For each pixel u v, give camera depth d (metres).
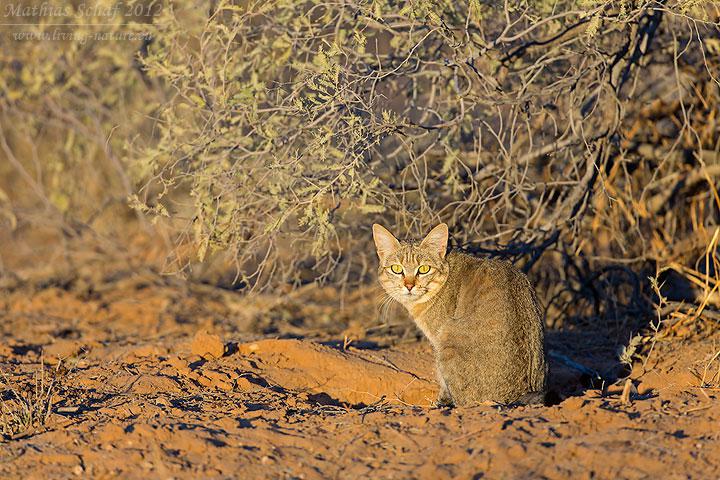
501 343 13.93
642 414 12.09
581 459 10.60
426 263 15.41
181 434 12.02
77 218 28.27
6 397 14.80
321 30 17.28
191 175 17.11
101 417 13.30
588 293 21.14
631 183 20.62
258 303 24.45
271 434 12.26
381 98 17.14
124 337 22.72
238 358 17.03
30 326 23.77
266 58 17.88
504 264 15.25
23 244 29.78
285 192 17.20
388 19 17.14
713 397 13.02
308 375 16.36
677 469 10.21
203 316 24.97
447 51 17.81
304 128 16.22
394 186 18.27
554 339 19.84
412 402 15.84
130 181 25.55
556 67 18.84
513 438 11.24
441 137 18.34
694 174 19.83
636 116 20.16
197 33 18.75
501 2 16.86
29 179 26.75
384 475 10.68
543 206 18.08
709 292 17.98
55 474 11.08
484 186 19.02
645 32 17.27
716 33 18.86
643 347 17.44
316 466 11.20
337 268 23.61
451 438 11.60
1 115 28.86
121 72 23.62
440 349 14.92
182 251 22.58
